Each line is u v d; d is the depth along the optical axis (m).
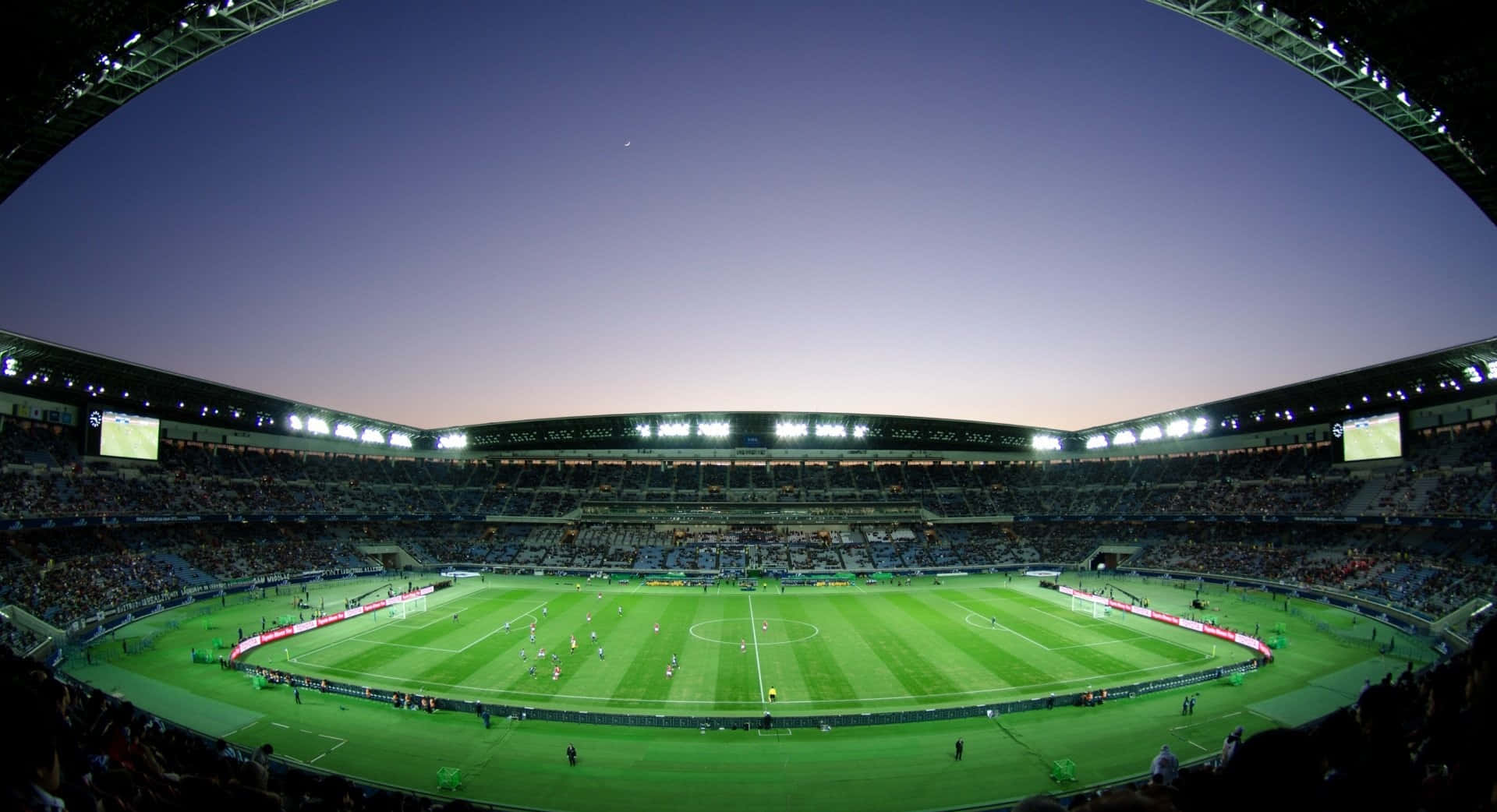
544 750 43.62
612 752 43.44
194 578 86.62
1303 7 30.41
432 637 71.00
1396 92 31.92
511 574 120.94
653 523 136.50
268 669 54.97
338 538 118.38
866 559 125.38
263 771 11.20
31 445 82.00
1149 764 41.03
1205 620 77.06
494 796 37.66
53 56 29.80
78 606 68.44
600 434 147.12
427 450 150.88
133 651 62.62
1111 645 67.56
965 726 47.34
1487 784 5.31
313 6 33.62
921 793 38.12
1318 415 106.06
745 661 63.28
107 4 28.73
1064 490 143.00
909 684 56.25
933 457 150.50
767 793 38.28
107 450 89.56
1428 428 92.94
